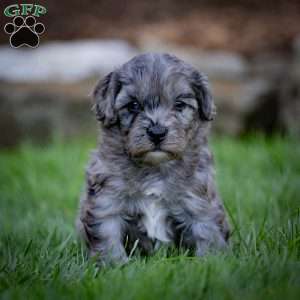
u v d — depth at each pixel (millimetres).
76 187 8391
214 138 11359
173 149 5402
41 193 8297
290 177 7879
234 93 11945
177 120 5516
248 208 6770
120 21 14727
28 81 12438
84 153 9812
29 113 11984
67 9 14945
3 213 7551
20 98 12000
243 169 8680
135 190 5555
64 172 9148
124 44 13609
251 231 5660
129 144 5469
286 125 11984
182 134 5480
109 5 15188
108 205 5559
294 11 14906
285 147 9383
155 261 5012
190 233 5711
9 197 8258
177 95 5543
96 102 5832
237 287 4230
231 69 12633
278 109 12297
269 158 8906
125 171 5543
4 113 12055
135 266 4898
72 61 12656
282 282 4305
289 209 6273
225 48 13648
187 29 14266
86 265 5082
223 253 5195
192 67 5816
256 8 15094
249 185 7723
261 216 6406
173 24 14539
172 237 5738
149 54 5738
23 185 8688
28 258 5203
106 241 5535
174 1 15383
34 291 4348
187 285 4227
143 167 5535
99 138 5816
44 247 5512
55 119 11906
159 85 5500
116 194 5559
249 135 11938
